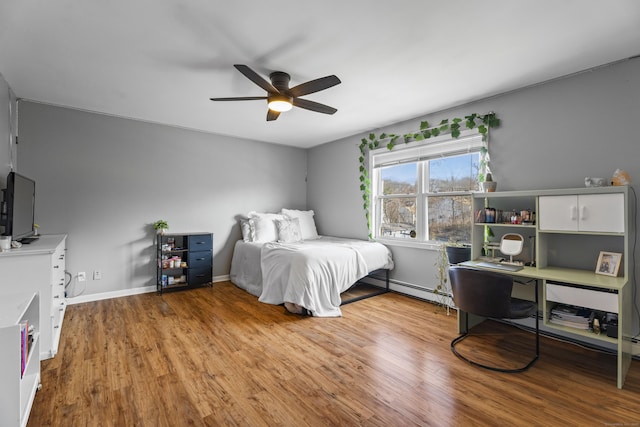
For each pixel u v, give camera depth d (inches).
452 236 145.6
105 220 151.2
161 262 160.2
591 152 101.4
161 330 112.3
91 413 67.1
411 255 159.0
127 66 100.9
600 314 90.4
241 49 90.0
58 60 96.8
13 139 124.0
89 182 146.9
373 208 180.2
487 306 89.9
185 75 107.3
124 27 79.4
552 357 94.3
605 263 93.1
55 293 98.2
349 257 143.8
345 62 97.7
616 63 96.7
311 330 113.6
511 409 69.4
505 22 76.8
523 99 117.5
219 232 188.2
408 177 164.2
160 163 167.3
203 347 99.0
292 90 98.2
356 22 77.2
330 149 209.2
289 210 207.2
